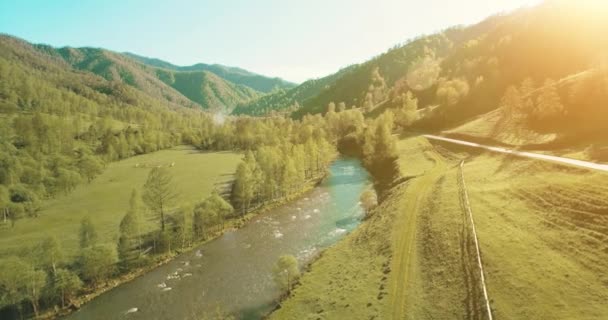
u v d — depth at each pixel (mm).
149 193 73688
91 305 53219
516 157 77500
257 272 59906
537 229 46625
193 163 162250
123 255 64250
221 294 53875
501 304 36000
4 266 49500
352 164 142750
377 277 48281
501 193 60844
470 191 66500
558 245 41969
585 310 32094
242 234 77562
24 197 95250
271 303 50406
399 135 155625
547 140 81875
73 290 54656
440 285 42625
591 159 62250
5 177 102812
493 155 86750
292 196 102500
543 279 37500
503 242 46062
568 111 87688
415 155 116188
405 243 55156
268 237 75000
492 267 41875
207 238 76000
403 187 84375
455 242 50094
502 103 128875
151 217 83062
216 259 66125
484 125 118000
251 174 95562
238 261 64625
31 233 78125
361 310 41875
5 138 153875
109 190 115188
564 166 61594
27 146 147500
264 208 93312
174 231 73625
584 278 35844
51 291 52500
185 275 60594
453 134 124312
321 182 117562
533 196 54938
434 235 54219
